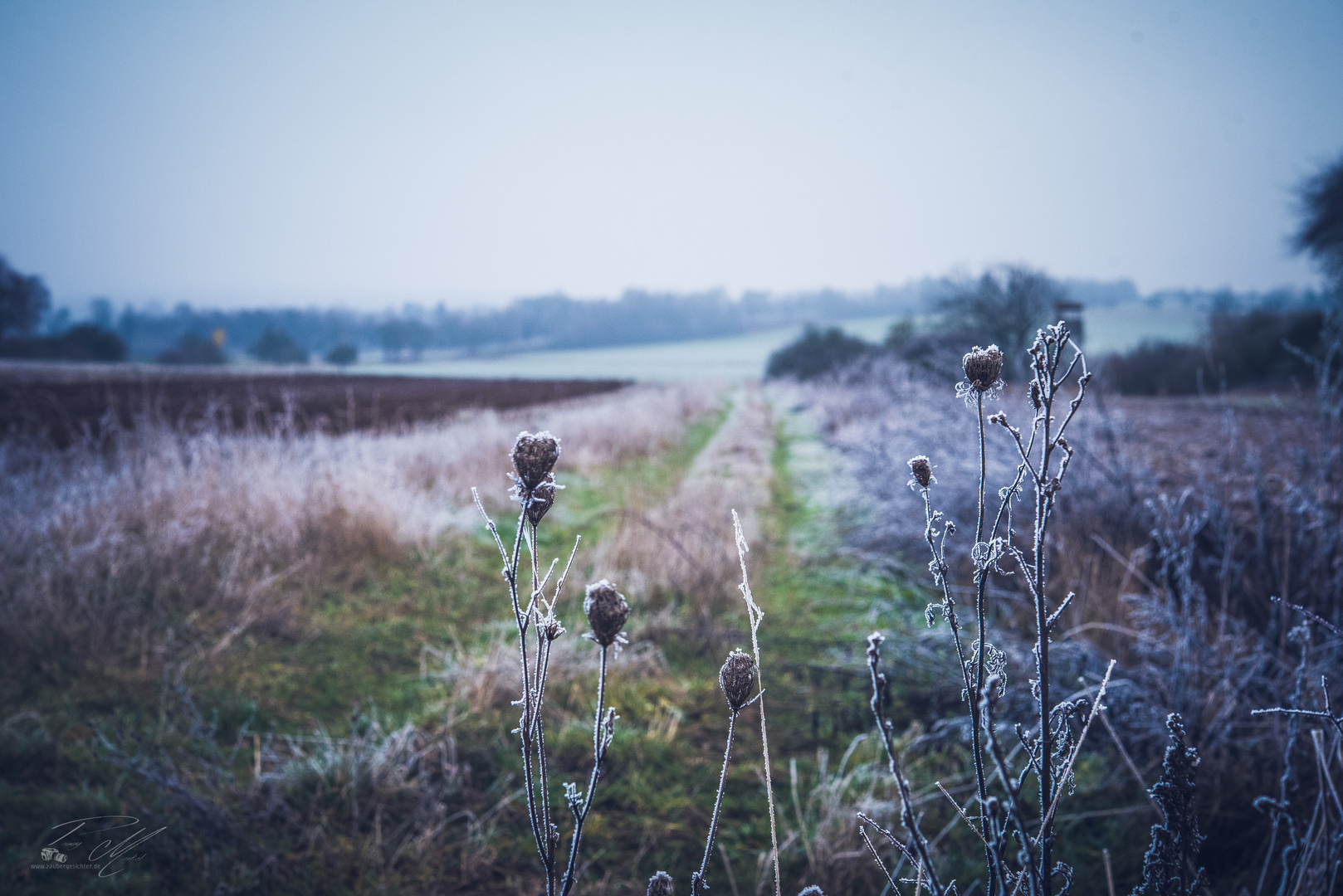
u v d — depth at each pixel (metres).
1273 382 22.61
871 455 8.38
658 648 5.08
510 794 3.46
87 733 3.61
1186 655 3.24
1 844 2.79
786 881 2.90
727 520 7.82
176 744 3.58
